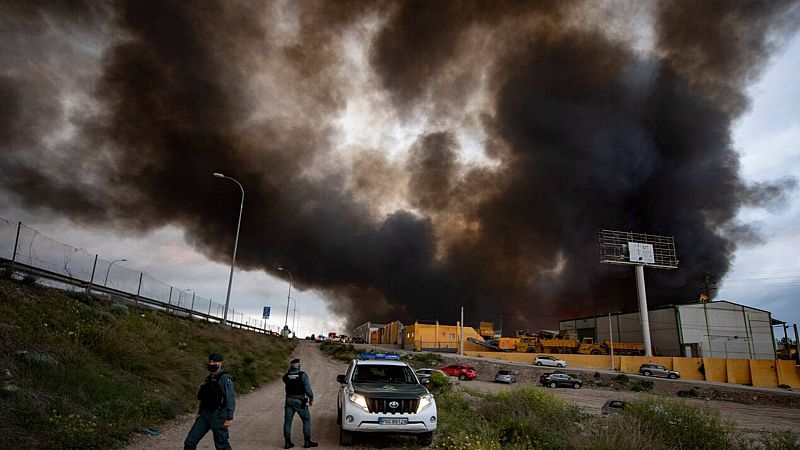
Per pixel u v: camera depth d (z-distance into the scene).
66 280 18.34
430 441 9.05
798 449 9.56
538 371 49.69
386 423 8.59
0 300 11.84
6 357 8.88
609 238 71.31
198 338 23.06
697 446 9.84
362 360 10.77
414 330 74.31
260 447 8.57
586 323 89.25
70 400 8.52
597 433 9.49
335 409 14.16
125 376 11.39
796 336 59.41
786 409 38.00
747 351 68.19
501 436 10.05
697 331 68.12
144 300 25.08
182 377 13.64
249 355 25.59
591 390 41.69
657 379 48.84
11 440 6.38
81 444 7.00
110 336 12.66
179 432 9.17
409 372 10.48
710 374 56.16
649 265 71.31
